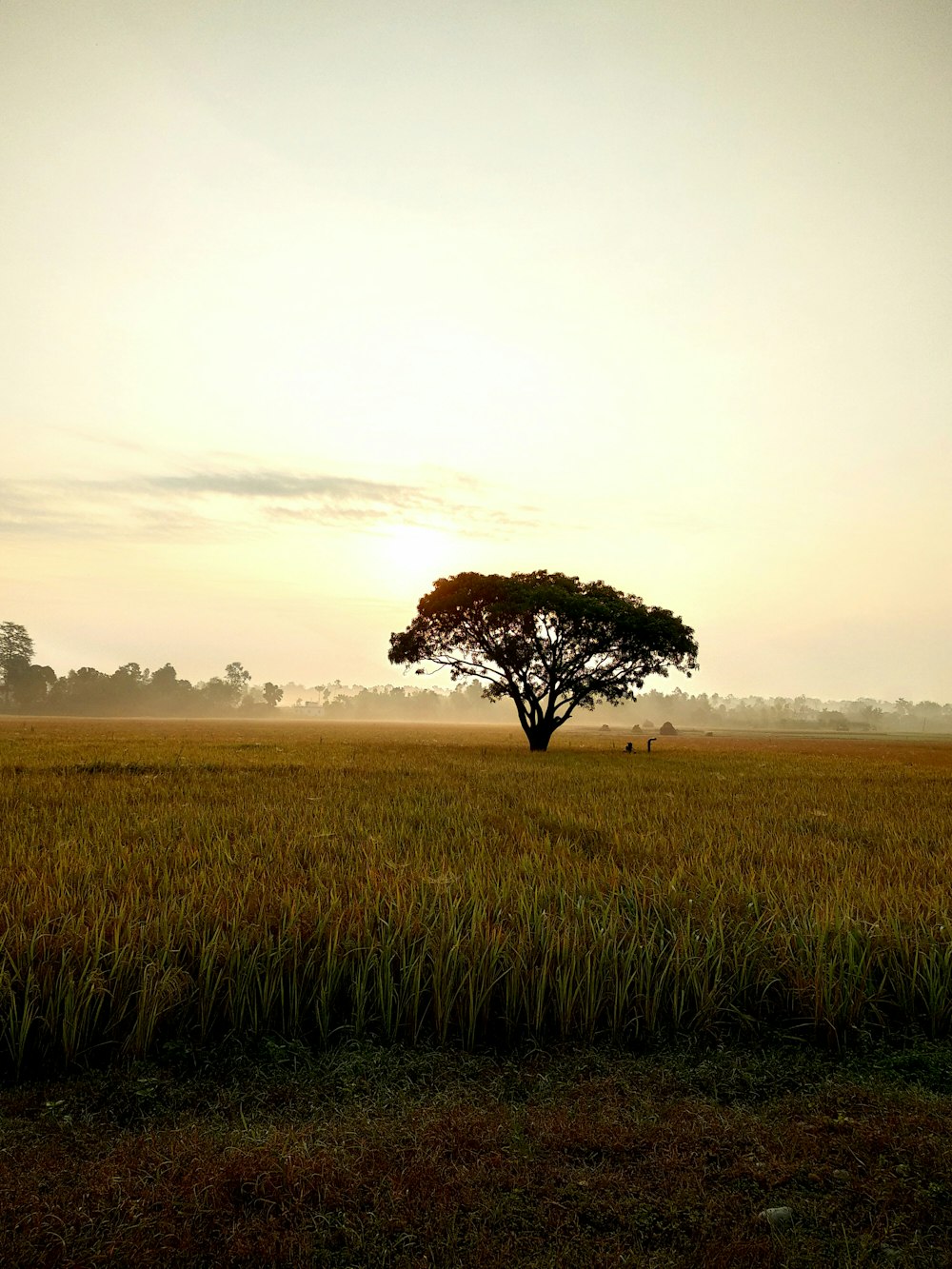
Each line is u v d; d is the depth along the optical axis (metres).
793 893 7.71
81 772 20.38
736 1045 5.14
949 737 133.12
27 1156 3.73
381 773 21.73
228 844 9.95
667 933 6.23
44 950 5.46
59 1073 4.61
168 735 52.84
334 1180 3.50
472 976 5.11
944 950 5.97
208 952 5.46
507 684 41.88
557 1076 4.66
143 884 7.74
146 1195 3.40
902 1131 4.03
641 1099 4.39
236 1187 3.47
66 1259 3.01
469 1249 3.10
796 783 21.19
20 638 183.38
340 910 6.41
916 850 10.54
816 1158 3.76
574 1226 3.23
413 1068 4.73
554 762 28.98
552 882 7.76
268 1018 5.09
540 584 43.81
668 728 127.12
